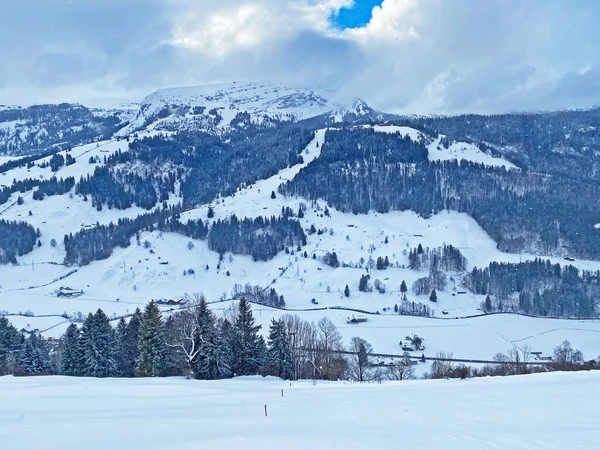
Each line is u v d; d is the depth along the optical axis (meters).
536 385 30.67
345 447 17.45
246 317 74.50
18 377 51.50
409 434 19.14
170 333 75.19
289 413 25.86
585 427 18.97
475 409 23.81
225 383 47.97
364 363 81.94
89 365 72.44
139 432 21.41
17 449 18.89
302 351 81.50
